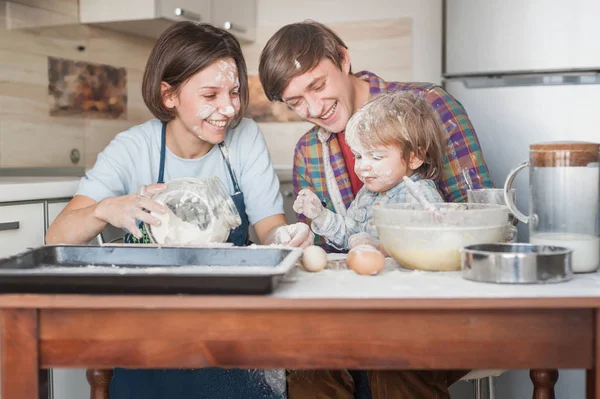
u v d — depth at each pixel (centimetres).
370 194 158
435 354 97
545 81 246
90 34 281
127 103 309
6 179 202
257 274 95
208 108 159
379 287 103
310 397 146
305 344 98
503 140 251
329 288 102
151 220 136
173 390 155
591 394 97
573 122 242
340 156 181
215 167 174
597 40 239
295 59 162
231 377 152
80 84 275
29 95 246
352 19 320
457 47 259
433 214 116
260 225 175
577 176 115
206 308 97
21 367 100
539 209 118
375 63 318
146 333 99
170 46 158
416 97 157
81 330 100
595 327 96
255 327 98
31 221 181
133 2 267
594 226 116
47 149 256
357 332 97
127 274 97
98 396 142
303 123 328
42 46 252
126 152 167
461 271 112
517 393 230
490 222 117
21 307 99
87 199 161
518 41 248
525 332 96
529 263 103
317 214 155
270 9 332
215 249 114
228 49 160
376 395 136
